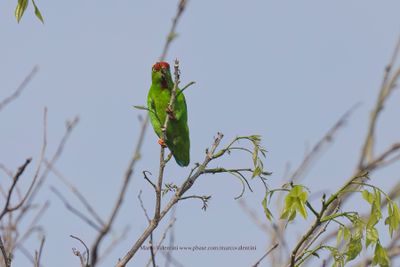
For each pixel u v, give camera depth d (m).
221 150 10.44
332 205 10.21
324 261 9.86
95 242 12.31
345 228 8.99
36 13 9.65
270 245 11.12
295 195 9.04
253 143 10.27
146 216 11.33
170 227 11.44
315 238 9.22
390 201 8.99
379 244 8.84
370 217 8.92
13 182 10.34
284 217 9.05
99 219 12.64
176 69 10.61
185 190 10.40
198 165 10.46
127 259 9.77
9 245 11.57
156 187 10.17
